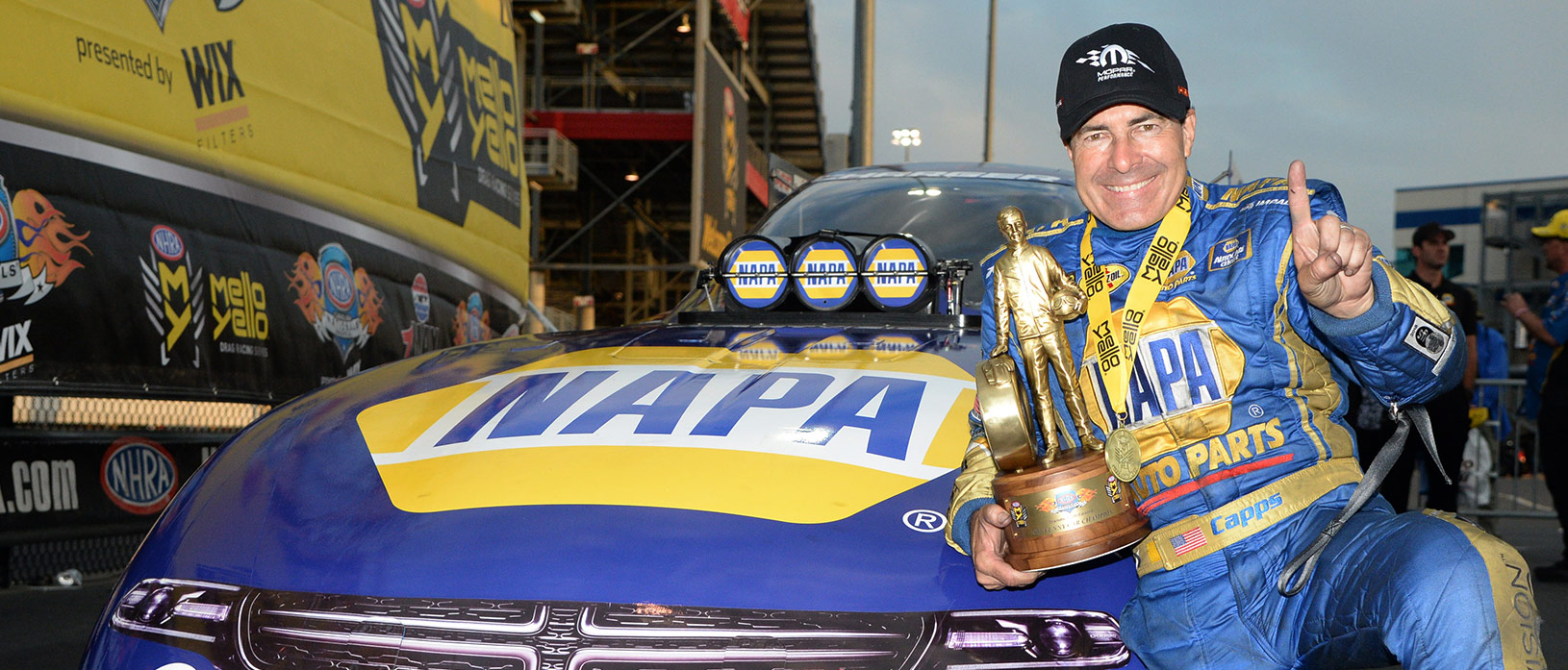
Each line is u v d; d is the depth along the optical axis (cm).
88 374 374
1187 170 147
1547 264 510
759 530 148
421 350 601
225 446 193
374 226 552
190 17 428
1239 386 135
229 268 444
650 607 141
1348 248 120
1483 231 2089
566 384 188
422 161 605
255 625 151
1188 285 138
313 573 152
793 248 249
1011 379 134
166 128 413
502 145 715
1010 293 140
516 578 145
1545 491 1012
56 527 387
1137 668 142
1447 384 130
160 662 153
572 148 2227
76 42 372
